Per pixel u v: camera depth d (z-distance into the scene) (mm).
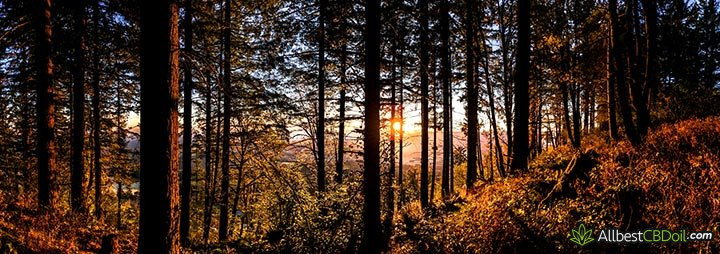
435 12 12094
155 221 5707
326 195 11430
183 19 10719
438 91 16109
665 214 6066
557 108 29781
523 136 10625
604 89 19391
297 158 19812
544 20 17047
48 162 8984
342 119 15609
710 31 18781
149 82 5656
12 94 10883
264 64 12664
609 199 7027
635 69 12852
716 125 9211
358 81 13688
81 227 8656
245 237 14094
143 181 5738
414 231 9570
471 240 7340
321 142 16328
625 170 8008
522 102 10625
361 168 15164
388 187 15953
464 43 14961
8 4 9352
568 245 6129
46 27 8797
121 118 18109
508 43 15391
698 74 18016
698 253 5086
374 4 8844
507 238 6836
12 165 9516
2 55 9586
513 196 8523
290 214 11031
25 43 9711
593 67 17688
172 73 5840
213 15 11617
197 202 23406
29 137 13078
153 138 5648
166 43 5738
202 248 11367
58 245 7211
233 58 13453
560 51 19000
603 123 22172
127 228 11359
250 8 12312
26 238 6738
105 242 7844
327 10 10328
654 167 7641
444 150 15008
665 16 17672
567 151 13273
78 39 9258
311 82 16703
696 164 7133
